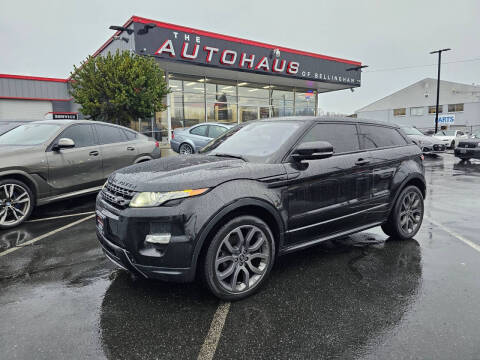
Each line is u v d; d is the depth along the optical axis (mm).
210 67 17094
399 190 4102
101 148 6082
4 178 4844
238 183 2766
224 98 20891
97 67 12664
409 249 3955
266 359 2061
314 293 2893
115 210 2730
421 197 4434
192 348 2170
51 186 5301
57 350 2145
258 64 18547
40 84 20656
